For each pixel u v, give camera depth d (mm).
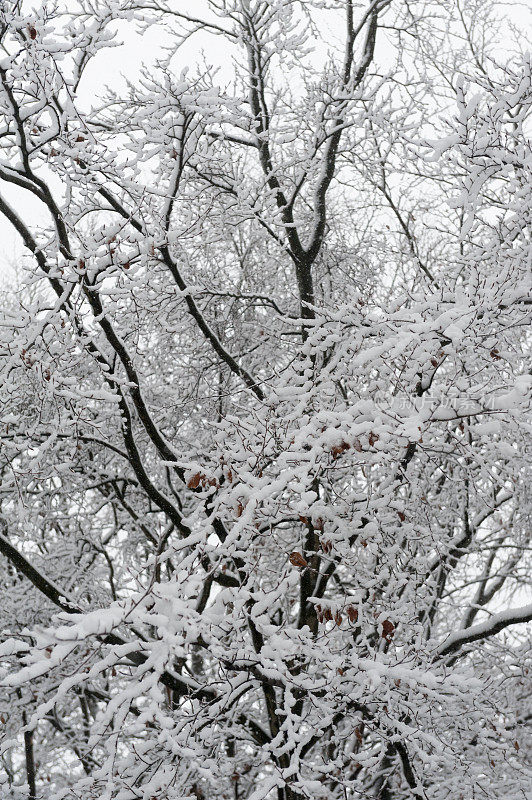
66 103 5586
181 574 4047
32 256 5797
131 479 8133
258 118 7645
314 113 7738
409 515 6137
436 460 6387
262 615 5125
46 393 5879
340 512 5504
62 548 8648
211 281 8141
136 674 3639
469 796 6445
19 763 9148
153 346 8203
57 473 6914
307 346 5824
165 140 5965
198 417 8414
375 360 5523
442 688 4938
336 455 4910
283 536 8234
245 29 7422
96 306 5684
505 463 6816
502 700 7051
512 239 6359
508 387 5445
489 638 6449
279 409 5789
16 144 5406
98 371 7191
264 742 6457
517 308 5840
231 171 7387
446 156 5992
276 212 7387
